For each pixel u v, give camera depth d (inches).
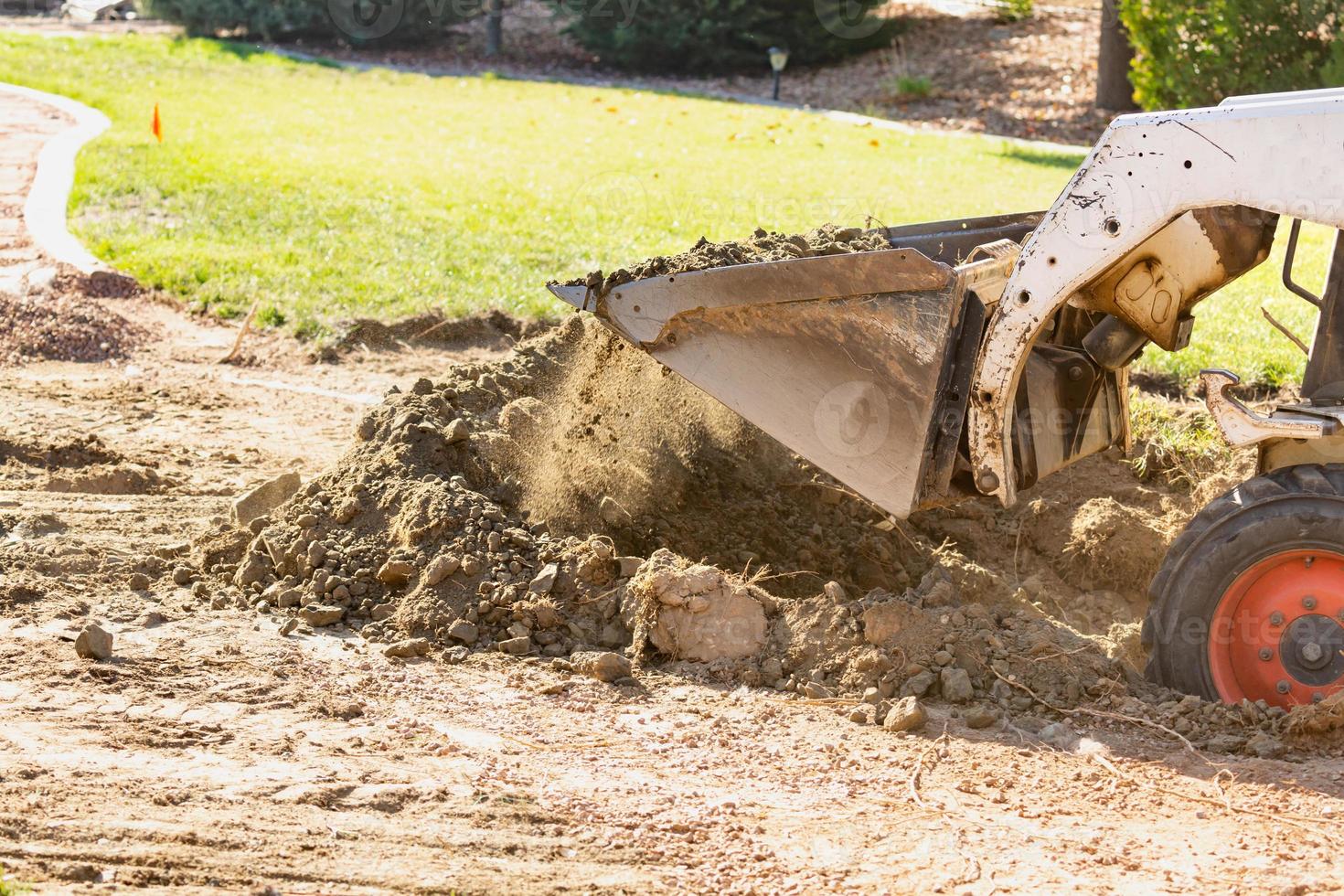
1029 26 1462.8
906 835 192.1
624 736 224.4
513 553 275.3
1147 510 335.0
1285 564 226.5
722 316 262.1
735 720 231.9
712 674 249.9
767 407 264.1
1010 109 1216.8
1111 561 308.3
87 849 173.5
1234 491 233.5
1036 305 239.5
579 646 258.4
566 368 335.9
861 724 231.6
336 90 1252.5
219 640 255.3
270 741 214.5
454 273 584.4
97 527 311.7
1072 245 235.0
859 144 1027.3
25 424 398.9
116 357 484.1
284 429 415.8
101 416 417.1
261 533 289.3
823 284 252.1
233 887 167.5
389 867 175.5
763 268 255.6
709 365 266.1
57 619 259.4
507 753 215.9
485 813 193.5
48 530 305.9
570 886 173.3
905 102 1282.0
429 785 201.6
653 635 256.4
